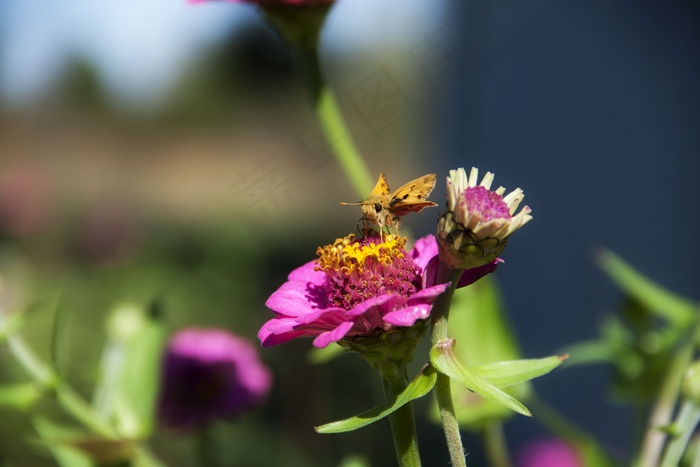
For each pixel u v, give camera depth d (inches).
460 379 21.3
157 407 33.7
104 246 75.8
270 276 80.3
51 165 153.3
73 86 198.1
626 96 48.6
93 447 29.0
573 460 37.6
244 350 35.0
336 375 52.0
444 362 21.5
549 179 50.2
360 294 22.7
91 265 75.7
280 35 28.3
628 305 28.4
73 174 141.8
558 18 47.7
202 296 70.7
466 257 21.5
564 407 51.0
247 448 46.6
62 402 29.0
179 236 86.7
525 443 48.0
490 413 27.0
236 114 181.0
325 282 23.0
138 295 72.7
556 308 52.1
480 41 36.6
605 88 48.7
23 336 61.2
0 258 70.4
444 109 49.6
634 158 48.9
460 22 35.5
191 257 80.7
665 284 48.6
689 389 24.2
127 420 29.5
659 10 47.6
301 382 51.6
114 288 74.0
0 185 79.9
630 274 28.0
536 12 39.0
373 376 51.6
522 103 48.6
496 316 28.1
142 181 154.7
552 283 52.1
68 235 85.0
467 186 21.9
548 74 48.4
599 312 50.5
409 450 22.1
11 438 43.9
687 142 47.5
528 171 49.8
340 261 22.8
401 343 22.1
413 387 21.5
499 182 49.1
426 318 22.0
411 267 22.9
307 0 27.7
